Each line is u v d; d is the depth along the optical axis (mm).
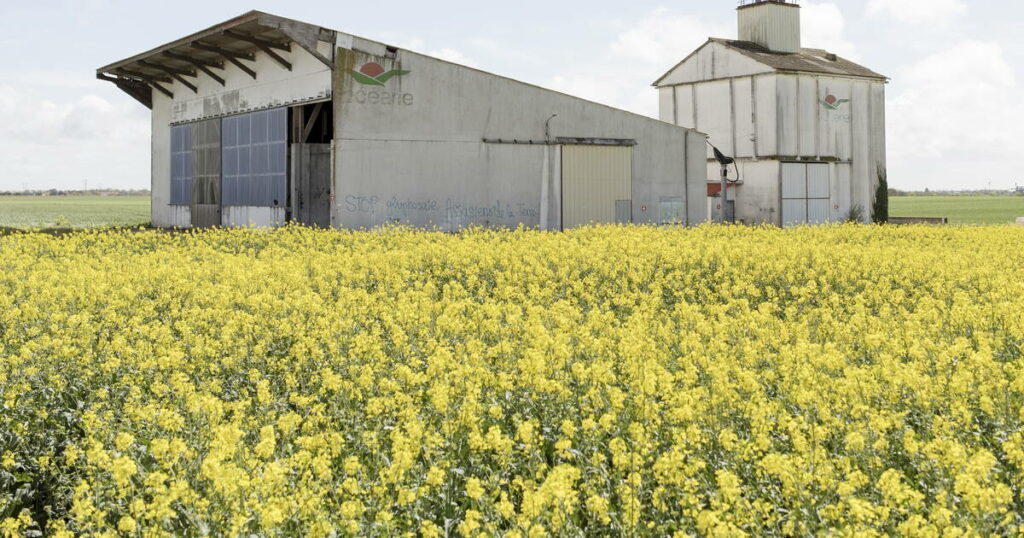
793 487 5555
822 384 8008
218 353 9859
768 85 45438
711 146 46719
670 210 37188
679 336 10492
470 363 8844
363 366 9055
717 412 7250
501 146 33719
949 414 7391
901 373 7754
